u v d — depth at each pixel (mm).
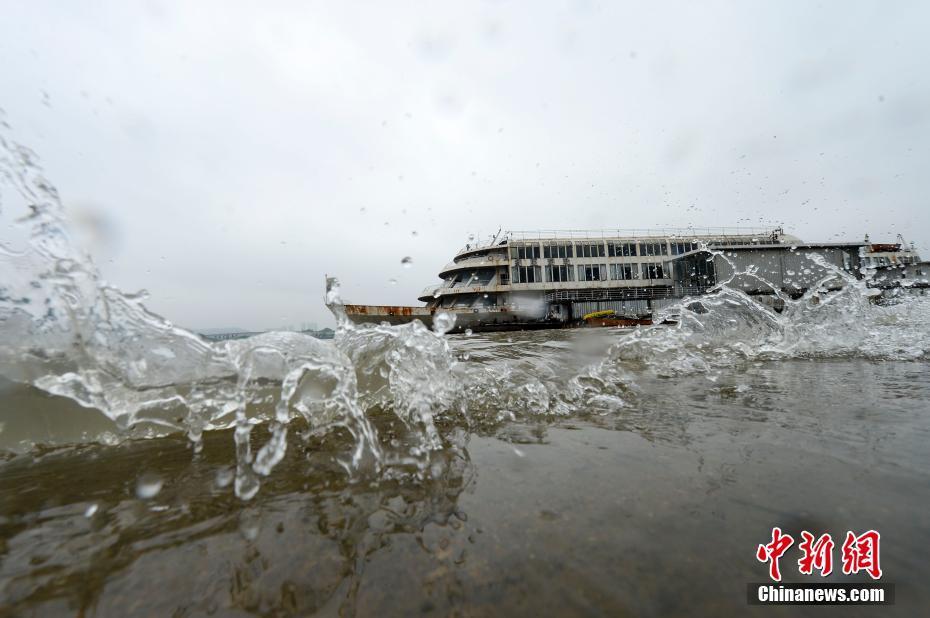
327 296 1728
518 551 572
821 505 673
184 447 1081
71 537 639
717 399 1478
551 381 1821
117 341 1225
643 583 500
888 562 521
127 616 469
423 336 1614
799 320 3082
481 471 871
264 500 753
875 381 1721
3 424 1067
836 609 449
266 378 1343
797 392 1548
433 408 1428
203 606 483
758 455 908
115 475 890
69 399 1143
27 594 507
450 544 594
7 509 734
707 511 669
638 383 1811
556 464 901
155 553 592
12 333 1132
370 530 639
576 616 449
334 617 460
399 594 493
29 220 1204
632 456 936
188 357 1288
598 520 650
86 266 1242
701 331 2982
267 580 525
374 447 1037
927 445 931
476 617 451
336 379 1263
